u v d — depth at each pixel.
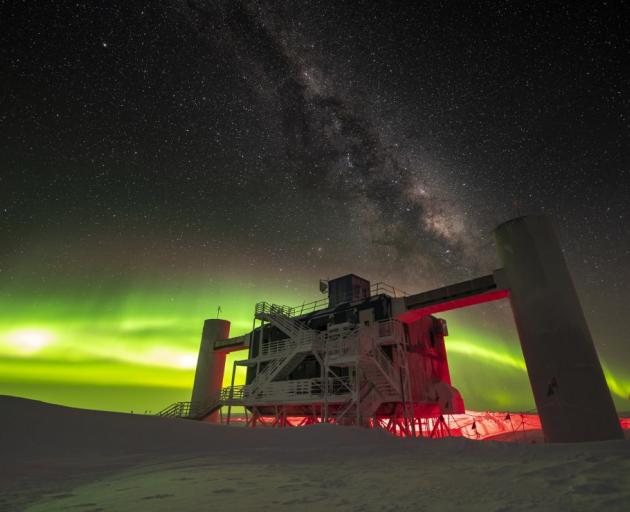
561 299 21.36
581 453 7.62
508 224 24.36
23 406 14.29
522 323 22.34
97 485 6.70
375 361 23.05
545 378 20.61
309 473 7.30
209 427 15.65
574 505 4.16
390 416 26.03
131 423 14.49
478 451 9.59
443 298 25.91
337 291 34.12
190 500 5.16
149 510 4.66
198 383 43.16
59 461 9.69
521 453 8.73
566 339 20.52
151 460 9.98
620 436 18.58
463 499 4.81
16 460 9.59
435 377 29.20
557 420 19.73
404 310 27.44
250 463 8.91
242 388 30.78
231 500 5.12
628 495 4.34
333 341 24.97
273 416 31.30
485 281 24.59
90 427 13.40
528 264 22.78
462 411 27.47
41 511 4.85
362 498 5.11
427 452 10.12
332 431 14.48
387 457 9.50
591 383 19.53
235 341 41.94
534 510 4.09
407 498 5.01
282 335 33.72
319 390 27.30
